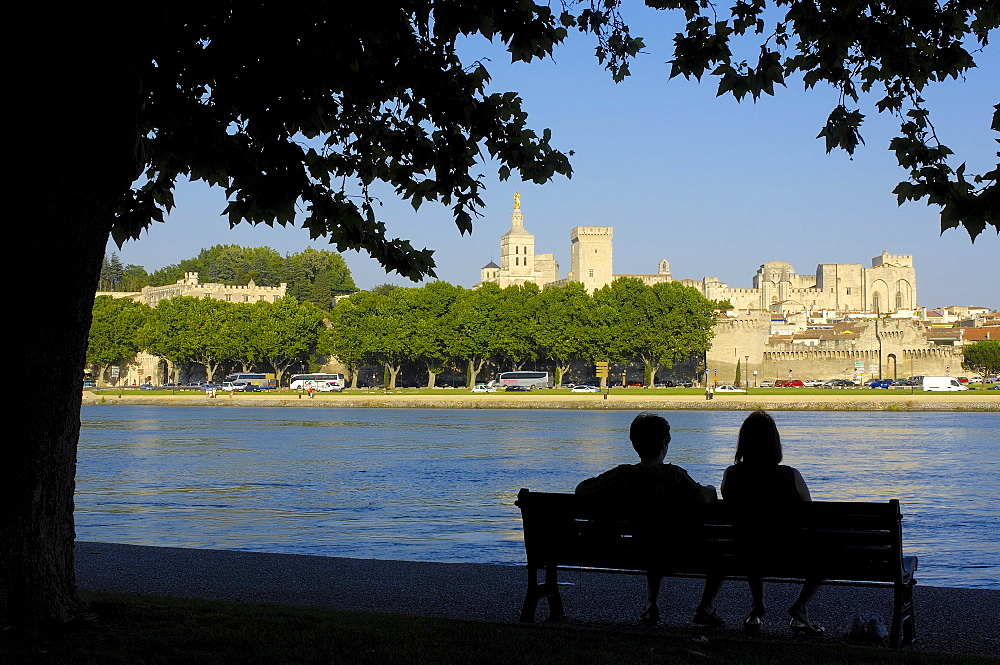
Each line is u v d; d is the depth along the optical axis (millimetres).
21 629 10625
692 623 12398
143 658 9961
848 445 68062
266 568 16344
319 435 80875
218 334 190500
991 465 52688
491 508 34094
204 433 84062
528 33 12242
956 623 12406
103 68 10688
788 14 13398
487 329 173750
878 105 13734
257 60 12141
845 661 10031
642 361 186625
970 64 13328
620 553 11680
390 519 30938
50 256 10648
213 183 14047
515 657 10070
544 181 14438
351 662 9898
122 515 31766
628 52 14594
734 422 101312
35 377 10781
